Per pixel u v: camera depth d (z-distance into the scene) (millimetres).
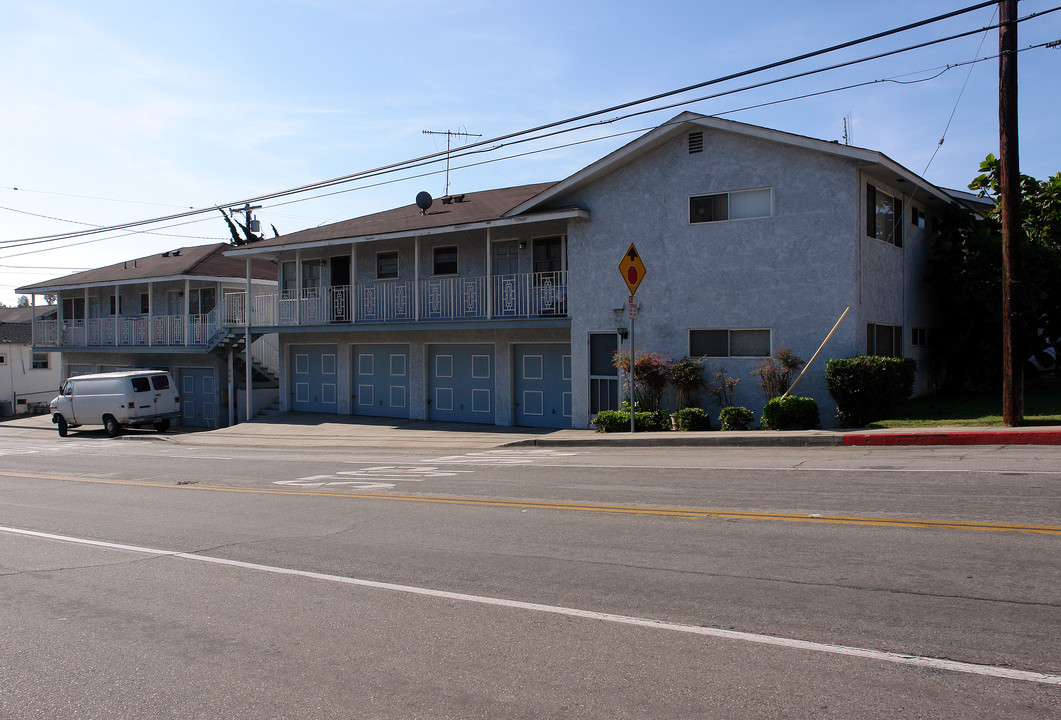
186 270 31328
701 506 8938
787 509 8469
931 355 21375
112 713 4379
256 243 27406
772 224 17219
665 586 6082
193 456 18953
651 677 4449
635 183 19000
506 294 21938
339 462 16062
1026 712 3822
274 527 9367
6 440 27938
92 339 36625
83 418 27875
